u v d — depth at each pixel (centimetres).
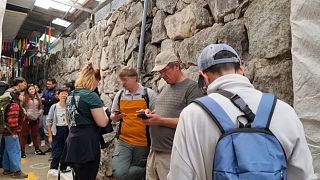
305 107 147
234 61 108
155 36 327
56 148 429
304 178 96
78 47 638
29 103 586
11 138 424
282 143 95
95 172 248
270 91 182
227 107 98
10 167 430
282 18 173
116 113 271
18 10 725
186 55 269
